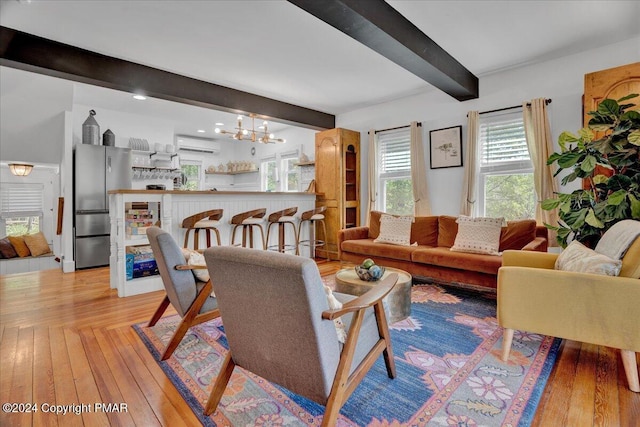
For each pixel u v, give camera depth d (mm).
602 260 1788
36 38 2961
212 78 4031
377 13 2428
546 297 1849
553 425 1406
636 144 2111
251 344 1393
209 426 1437
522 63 3660
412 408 1532
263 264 1171
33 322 2650
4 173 6305
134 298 3316
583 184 2961
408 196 4965
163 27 2836
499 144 3984
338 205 5281
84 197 4781
